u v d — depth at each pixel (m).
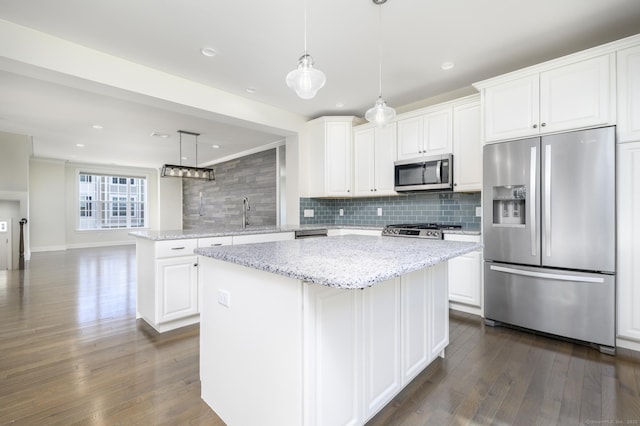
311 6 2.05
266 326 1.34
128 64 2.75
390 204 4.28
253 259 1.36
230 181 7.36
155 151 6.67
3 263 5.28
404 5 2.04
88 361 2.15
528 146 2.53
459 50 2.63
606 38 2.44
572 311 2.36
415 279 1.85
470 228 3.52
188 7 2.05
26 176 5.33
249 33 2.36
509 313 2.67
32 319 2.96
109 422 1.54
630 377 1.91
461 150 3.27
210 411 1.65
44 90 3.32
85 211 8.55
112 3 2.00
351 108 4.10
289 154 4.54
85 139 5.55
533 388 1.81
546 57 2.74
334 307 1.29
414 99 3.78
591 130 2.25
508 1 2.01
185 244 2.79
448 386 1.84
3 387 1.83
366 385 1.47
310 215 4.53
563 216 2.38
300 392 1.19
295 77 1.64
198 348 2.38
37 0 1.95
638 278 2.16
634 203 2.17
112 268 5.43
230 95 3.53
